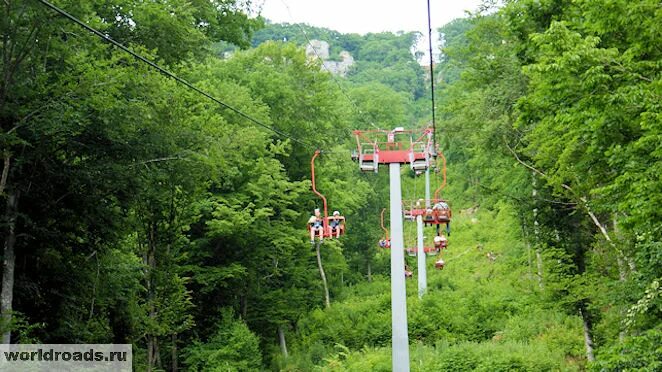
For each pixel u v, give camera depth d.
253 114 30.27
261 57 37.94
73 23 13.38
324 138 38.59
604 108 10.22
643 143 9.37
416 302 34.78
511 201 24.58
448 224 23.00
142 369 18.56
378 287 49.53
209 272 28.36
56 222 15.47
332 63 140.38
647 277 13.49
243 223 27.30
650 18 9.88
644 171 9.95
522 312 32.47
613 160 10.48
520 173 24.05
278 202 30.64
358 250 57.47
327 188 38.25
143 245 18.25
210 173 16.62
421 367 24.89
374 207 59.47
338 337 33.41
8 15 12.45
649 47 10.21
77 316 17.28
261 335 33.16
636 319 14.19
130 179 15.30
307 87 38.19
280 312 32.34
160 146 15.54
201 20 25.02
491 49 23.88
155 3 18.81
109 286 17.67
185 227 18.56
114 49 15.85
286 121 35.47
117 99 14.36
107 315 18.23
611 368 11.63
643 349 11.66
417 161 19.30
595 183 14.66
